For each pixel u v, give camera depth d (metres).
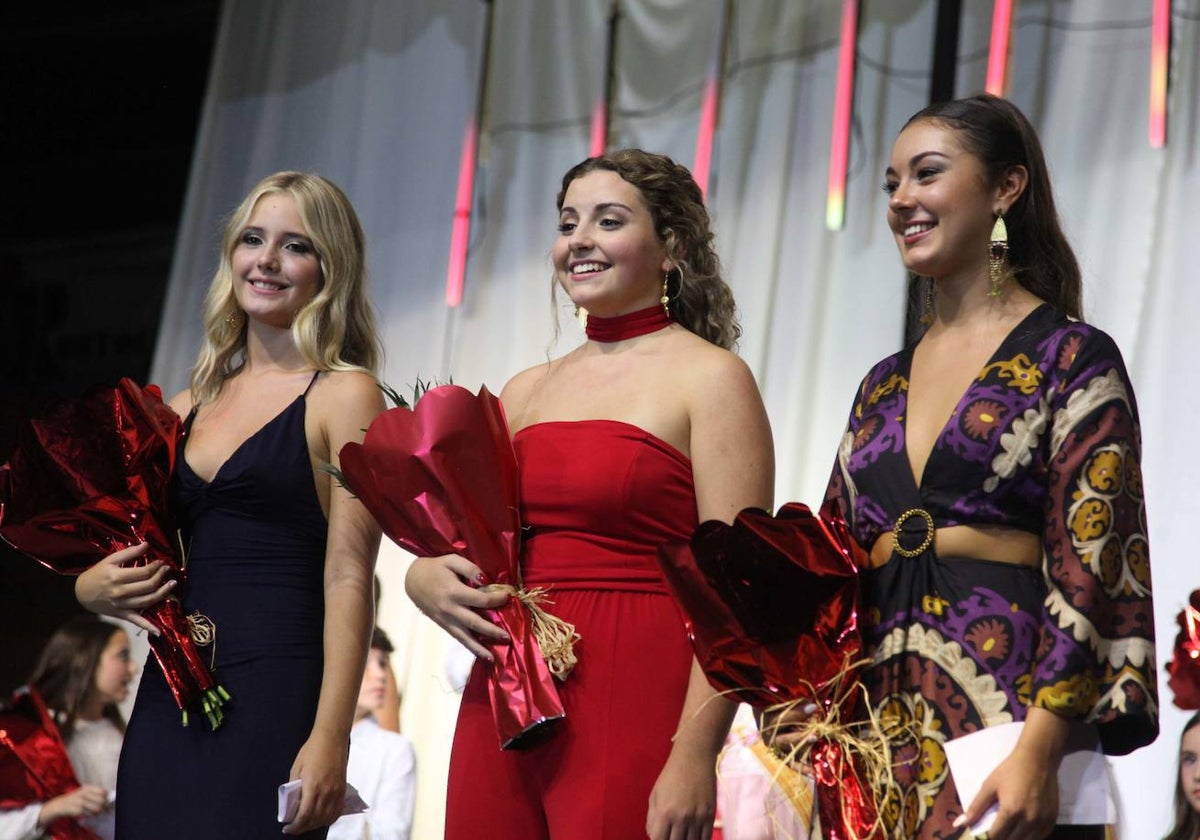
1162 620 6.84
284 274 4.29
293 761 3.93
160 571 4.03
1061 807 2.89
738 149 8.51
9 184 12.10
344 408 4.12
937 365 3.30
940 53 7.87
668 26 8.92
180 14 11.12
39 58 11.69
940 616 3.10
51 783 6.92
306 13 10.12
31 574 11.05
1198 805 5.66
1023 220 3.35
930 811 3.01
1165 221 7.27
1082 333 3.15
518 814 3.52
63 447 4.10
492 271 9.21
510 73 9.39
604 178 3.88
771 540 3.18
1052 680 2.91
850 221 8.15
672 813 3.30
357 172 9.72
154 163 11.71
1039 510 3.11
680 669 3.52
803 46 8.47
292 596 4.05
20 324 11.96
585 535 3.59
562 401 3.78
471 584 3.57
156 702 4.05
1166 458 7.01
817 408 8.04
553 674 3.50
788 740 3.18
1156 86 7.12
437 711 8.52
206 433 4.21
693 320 3.94
